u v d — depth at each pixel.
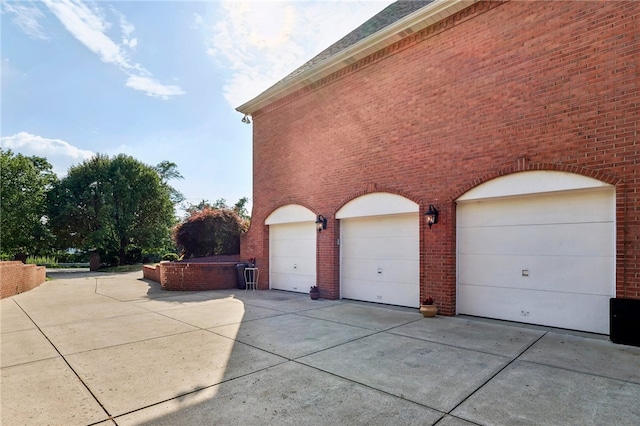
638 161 5.48
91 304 9.70
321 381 4.09
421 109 8.34
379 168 9.21
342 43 11.87
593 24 5.98
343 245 10.31
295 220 11.59
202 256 16.75
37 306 9.48
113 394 3.81
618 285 5.60
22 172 25.33
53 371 4.55
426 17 7.93
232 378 4.22
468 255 7.67
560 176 6.25
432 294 7.96
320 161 10.83
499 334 6.09
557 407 3.39
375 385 3.96
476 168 7.33
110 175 27.39
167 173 40.88
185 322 7.30
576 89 6.12
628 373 4.25
